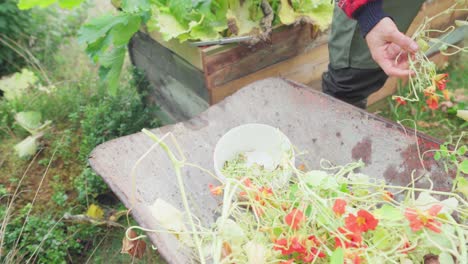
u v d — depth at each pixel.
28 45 2.62
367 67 1.55
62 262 1.50
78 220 1.59
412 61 1.19
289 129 1.32
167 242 0.89
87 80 2.33
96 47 1.59
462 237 0.78
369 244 0.85
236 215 1.03
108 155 1.15
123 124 1.94
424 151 1.07
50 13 2.80
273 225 0.90
